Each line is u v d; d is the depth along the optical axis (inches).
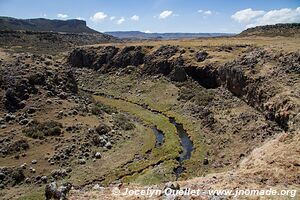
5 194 1610.5
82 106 2672.2
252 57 2918.3
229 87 2960.1
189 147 2279.8
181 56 3821.4
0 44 6407.5
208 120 2568.9
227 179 1106.7
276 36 5029.5
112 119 2615.7
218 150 2113.7
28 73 2790.4
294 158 1189.7
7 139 2058.3
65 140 2110.0
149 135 2447.1
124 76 4197.8
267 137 1977.1
